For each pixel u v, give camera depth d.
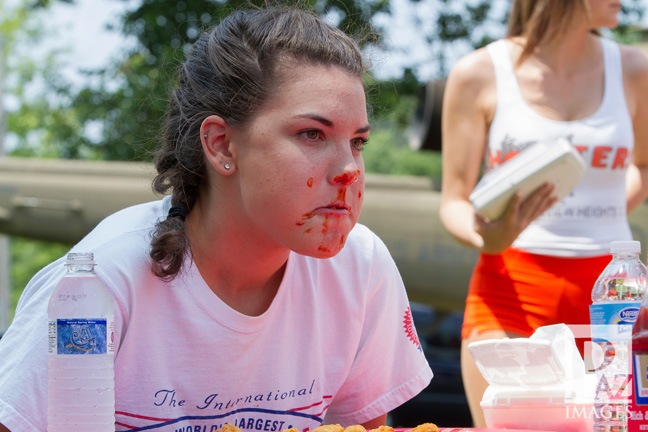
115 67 12.17
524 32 2.78
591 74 2.73
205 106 1.65
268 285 1.79
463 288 5.57
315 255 1.58
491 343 1.71
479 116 2.78
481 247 2.58
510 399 1.70
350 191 1.58
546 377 1.69
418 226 5.61
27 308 1.61
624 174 2.72
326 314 1.88
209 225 1.70
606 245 2.63
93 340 1.49
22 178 6.54
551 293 2.57
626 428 1.58
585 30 2.69
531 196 2.38
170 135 1.77
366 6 9.16
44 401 1.54
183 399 1.72
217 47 1.65
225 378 1.73
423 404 6.52
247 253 1.70
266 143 1.56
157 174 1.81
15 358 1.56
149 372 1.69
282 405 1.82
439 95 5.21
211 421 1.75
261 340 1.76
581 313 2.58
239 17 1.68
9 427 1.51
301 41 1.59
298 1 1.89
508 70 2.74
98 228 1.77
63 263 1.69
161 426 1.70
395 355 2.04
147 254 1.68
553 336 1.73
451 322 6.77
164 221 1.68
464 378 2.69
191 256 1.69
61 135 12.90
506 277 2.62
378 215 5.65
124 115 11.70
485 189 2.39
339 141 1.57
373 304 1.96
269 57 1.58
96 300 1.56
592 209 2.64
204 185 1.71
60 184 6.47
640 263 1.76
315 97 1.55
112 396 1.52
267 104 1.57
